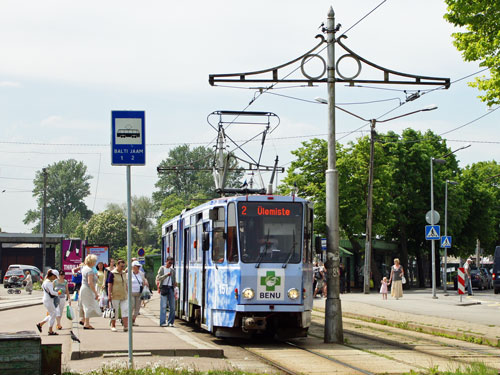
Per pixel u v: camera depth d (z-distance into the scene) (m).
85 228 132.62
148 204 145.25
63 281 23.47
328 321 18.75
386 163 63.31
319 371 13.53
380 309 30.41
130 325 12.25
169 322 23.06
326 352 16.64
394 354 16.30
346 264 67.56
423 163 71.44
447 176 72.25
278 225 18.83
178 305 25.06
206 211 20.59
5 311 34.69
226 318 18.66
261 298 18.28
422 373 13.09
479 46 20.28
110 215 132.12
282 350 17.17
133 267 22.73
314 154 62.34
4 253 95.12
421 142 72.25
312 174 62.16
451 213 71.56
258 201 18.91
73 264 53.19
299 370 13.69
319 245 18.91
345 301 36.72
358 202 62.06
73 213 139.88
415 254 76.62
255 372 13.08
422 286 76.00
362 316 26.94
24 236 94.88
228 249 18.81
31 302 43.09
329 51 19.00
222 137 30.20
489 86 20.11
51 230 143.00
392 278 40.25
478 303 36.31
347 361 15.05
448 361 15.15
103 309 27.44
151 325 23.19
